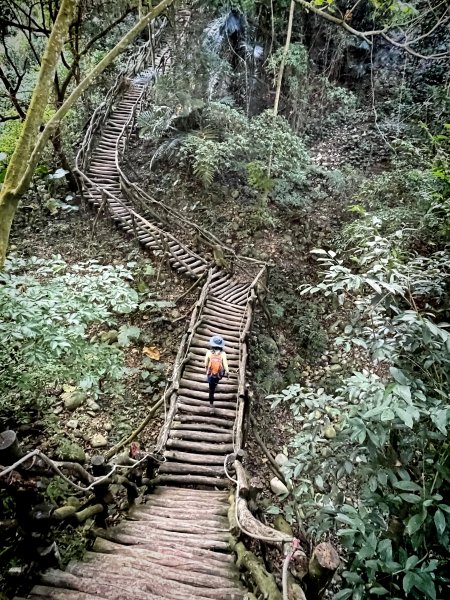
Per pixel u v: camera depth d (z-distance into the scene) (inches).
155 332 331.9
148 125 480.7
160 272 380.8
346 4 464.4
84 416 256.8
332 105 554.9
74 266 221.3
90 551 132.0
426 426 105.0
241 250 427.5
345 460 120.4
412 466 114.0
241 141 437.7
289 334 377.7
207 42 440.1
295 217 456.8
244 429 246.2
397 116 514.0
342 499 126.2
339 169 495.5
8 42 483.2
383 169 484.7
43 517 105.1
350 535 99.6
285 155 437.1
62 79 497.7
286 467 142.9
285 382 333.4
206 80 448.5
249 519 127.2
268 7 432.5
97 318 193.2
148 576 117.3
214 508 184.2
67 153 485.4
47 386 260.7
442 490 102.3
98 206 434.9
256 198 466.0
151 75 584.7
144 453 197.8
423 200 330.0
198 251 422.6
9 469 89.2
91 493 149.4
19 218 415.8
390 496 105.6
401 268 134.3
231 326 341.1
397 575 98.5
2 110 478.9
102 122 545.0
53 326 170.1
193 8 426.6
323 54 518.6
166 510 179.3
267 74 500.1
